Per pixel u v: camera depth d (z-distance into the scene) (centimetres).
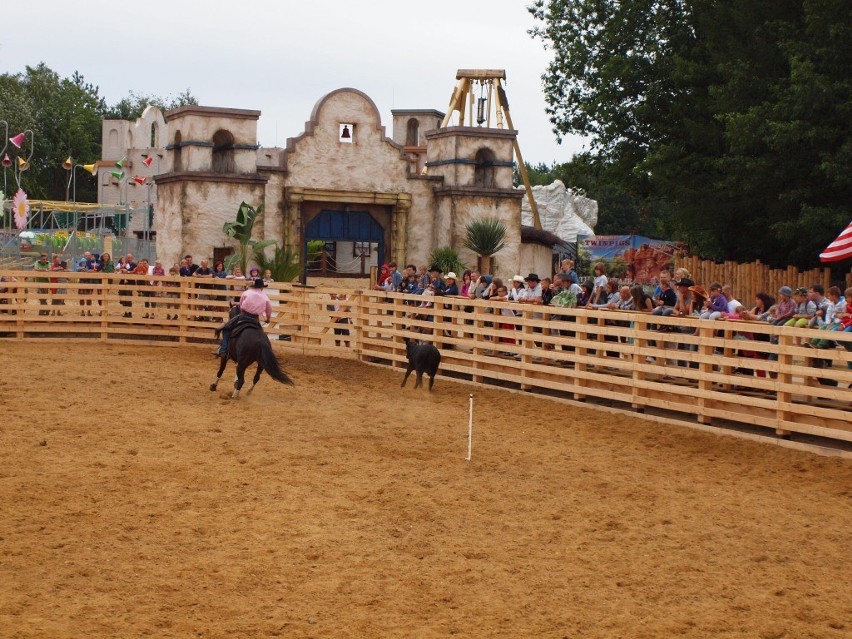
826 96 2755
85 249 4672
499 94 4231
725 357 1603
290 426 1588
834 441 1498
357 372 2280
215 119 3453
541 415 1778
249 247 3469
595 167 3894
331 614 823
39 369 2052
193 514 1080
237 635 776
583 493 1238
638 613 849
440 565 952
